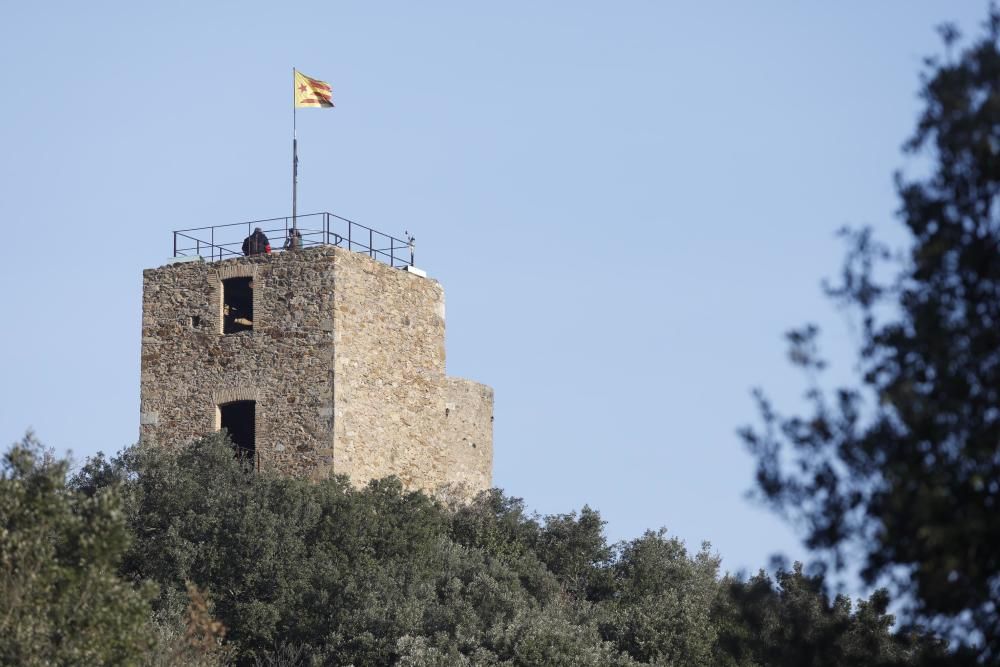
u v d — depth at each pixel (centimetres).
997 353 7850
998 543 7662
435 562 19600
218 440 19688
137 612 11975
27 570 11625
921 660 8219
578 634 18238
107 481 19012
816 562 8319
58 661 11556
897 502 7838
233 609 18338
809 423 8369
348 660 17875
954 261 7975
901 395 7894
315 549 18925
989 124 7950
